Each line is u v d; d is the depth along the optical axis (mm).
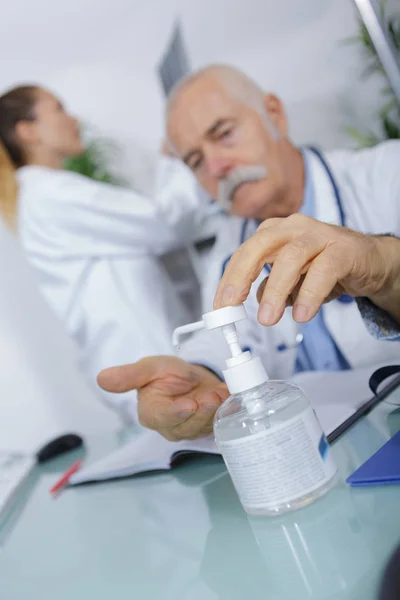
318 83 1537
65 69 1642
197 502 566
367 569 342
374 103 1519
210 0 1551
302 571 370
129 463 729
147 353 1633
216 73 1559
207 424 672
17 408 1851
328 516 434
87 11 1596
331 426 620
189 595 387
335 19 1508
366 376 803
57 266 1675
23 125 1654
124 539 539
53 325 1782
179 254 1605
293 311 498
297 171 1499
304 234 525
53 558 556
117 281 1641
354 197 1429
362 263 546
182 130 1562
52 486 825
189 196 1576
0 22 1637
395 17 591
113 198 1626
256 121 1527
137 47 1604
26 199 1675
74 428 1825
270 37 1542
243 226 1555
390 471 455
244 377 466
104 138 1638
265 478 455
